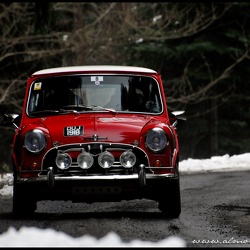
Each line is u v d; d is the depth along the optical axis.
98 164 20.86
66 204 26.12
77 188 20.73
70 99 22.88
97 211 23.78
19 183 21.33
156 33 68.00
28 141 21.19
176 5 73.06
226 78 75.31
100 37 69.06
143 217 21.70
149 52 73.94
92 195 20.80
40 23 57.69
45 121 21.94
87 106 22.67
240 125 78.06
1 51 59.75
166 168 21.22
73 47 65.25
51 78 23.22
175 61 74.75
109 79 23.14
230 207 24.14
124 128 21.22
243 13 72.00
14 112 62.22
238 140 79.94
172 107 77.88
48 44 64.56
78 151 20.91
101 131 21.06
